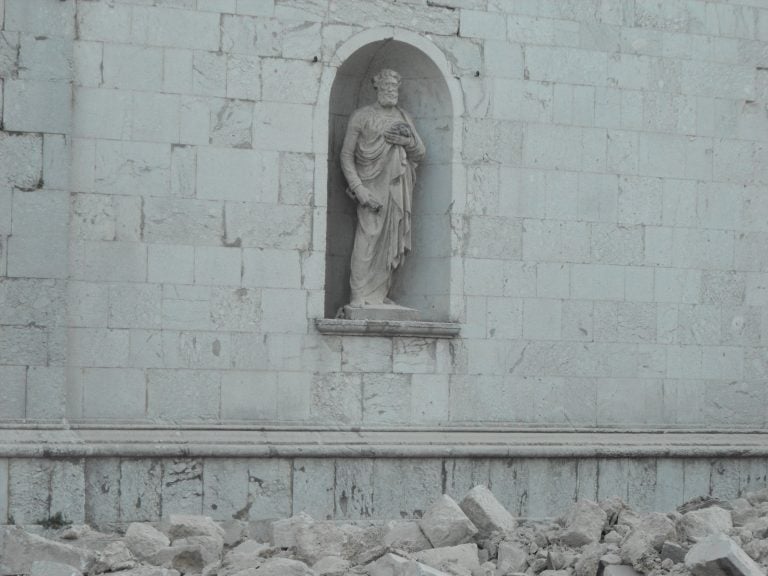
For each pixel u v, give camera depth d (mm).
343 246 27109
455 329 26484
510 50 27188
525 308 27141
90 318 24641
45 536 23125
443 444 25719
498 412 26906
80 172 24641
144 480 24047
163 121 25109
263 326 25531
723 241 28484
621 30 27875
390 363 26250
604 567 19844
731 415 28484
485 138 27000
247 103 25531
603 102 27734
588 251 27562
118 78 24891
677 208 28188
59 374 24188
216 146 25359
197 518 22375
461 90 26891
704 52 28422
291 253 25719
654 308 28000
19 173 24109
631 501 26812
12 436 23578
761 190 28641
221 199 25359
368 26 26375
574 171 27516
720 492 27453
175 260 25109
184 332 25125
